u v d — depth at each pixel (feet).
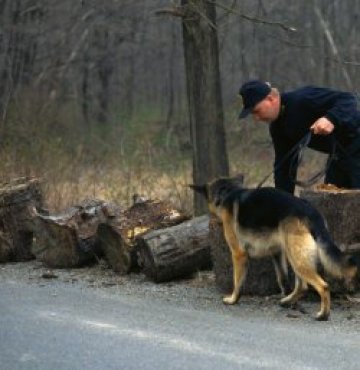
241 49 77.41
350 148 26.53
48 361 19.95
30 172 46.60
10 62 70.79
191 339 21.88
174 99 108.99
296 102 26.20
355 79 72.08
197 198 38.81
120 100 105.70
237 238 25.90
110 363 19.75
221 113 38.58
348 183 27.78
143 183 46.85
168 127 80.74
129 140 67.62
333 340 21.88
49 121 76.95
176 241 29.40
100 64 97.60
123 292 28.02
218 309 25.67
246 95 26.03
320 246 23.70
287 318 24.53
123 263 30.86
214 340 21.79
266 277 27.35
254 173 51.34
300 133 26.61
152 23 81.46
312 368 19.35
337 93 26.21
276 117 26.43
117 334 22.35
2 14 71.97
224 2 51.06
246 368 19.30
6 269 32.40
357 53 74.28
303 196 26.78
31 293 27.68
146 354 20.47
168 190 46.75
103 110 100.37
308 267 23.94
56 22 82.02
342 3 84.33
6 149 53.11
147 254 29.58
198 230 29.94
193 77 38.37
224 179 27.02
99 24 78.43
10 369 19.40
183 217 31.71
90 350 20.84
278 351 20.76
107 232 31.07
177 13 37.81
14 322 23.67
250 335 22.35
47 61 88.02
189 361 19.89
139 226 31.17
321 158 55.42
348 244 26.48
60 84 90.58
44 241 32.71
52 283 29.48
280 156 27.58
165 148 66.64
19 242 33.81
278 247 25.00
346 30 82.33
